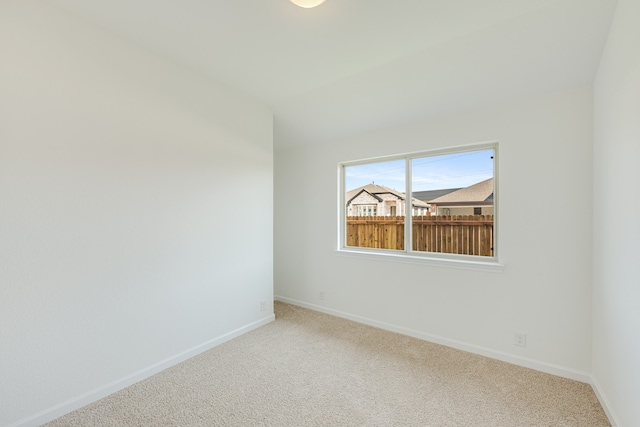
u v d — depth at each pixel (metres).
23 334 1.54
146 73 2.07
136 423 1.62
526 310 2.21
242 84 2.59
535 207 2.16
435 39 1.92
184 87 2.30
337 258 3.33
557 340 2.10
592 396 1.85
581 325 2.01
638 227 1.27
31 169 1.56
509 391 1.91
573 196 2.03
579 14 1.60
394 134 2.87
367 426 1.61
